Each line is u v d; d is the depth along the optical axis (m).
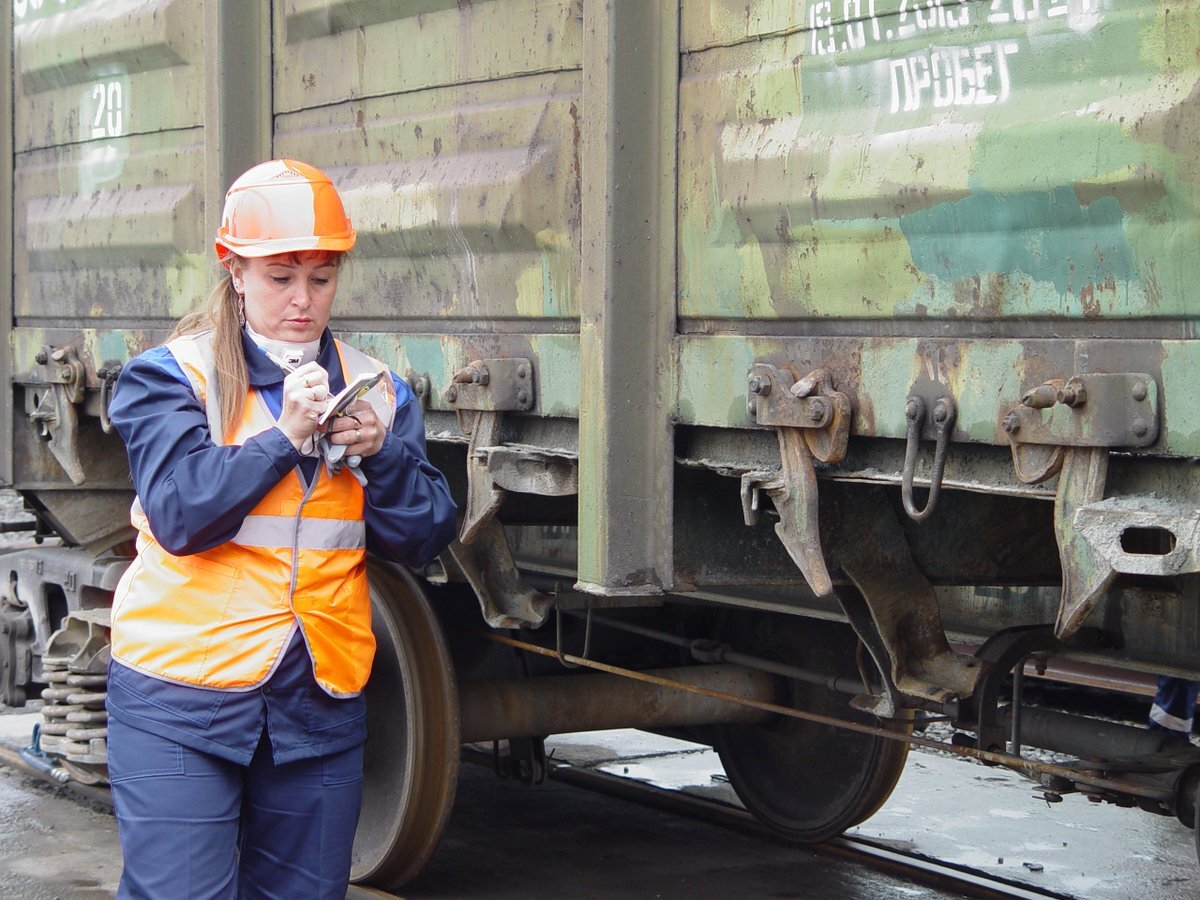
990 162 2.69
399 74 4.09
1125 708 7.30
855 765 5.04
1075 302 2.59
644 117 3.36
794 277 3.09
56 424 5.57
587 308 3.37
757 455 3.23
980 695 3.47
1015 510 3.54
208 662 2.75
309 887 2.88
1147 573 2.40
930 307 2.84
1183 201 2.42
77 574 5.89
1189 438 2.40
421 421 3.06
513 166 3.67
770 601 4.07
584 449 3.38
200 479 2.67
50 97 5.67
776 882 4.95
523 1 3.67
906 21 2.87
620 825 5.62
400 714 4.54
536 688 4.81
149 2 4.98
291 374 2.72
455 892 4.82
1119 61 2.53
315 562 2.81
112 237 5.18
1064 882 4.98
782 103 3.11
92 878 4.89
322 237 2.80
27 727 7.09
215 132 4.53
